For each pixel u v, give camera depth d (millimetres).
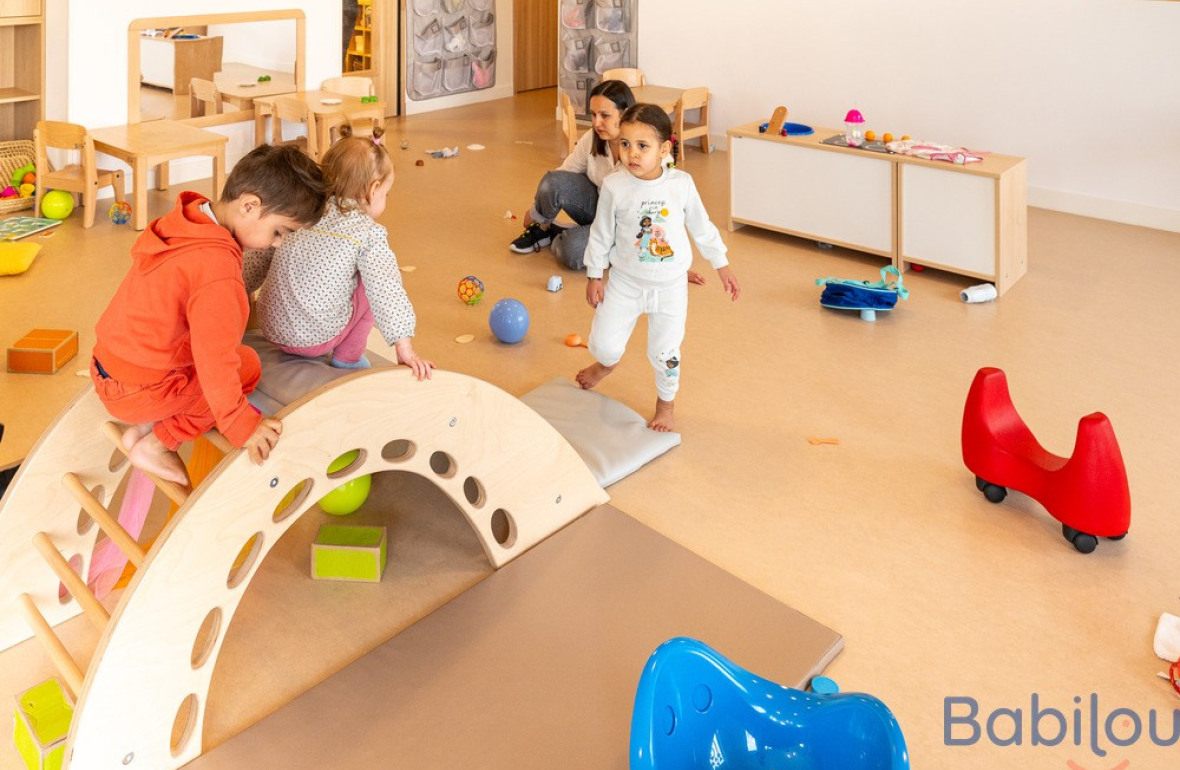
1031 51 5488
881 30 5977
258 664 2316
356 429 2229
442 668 2285
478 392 2459
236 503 2039
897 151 4645
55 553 2271
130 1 5430
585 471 2811
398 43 7535
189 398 2199
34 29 5301
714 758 1925
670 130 3012
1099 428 2627
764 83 6586
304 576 2613
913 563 2686
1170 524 2842
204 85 5922
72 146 4977
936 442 3266
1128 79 5230
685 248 3102
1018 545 2764
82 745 1896
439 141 6945
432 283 4500
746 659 2299
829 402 3514
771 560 2691
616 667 2293
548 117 7738
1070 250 5020
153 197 5582
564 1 7367
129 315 2090
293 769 2027
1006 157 4543
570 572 2600
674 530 2809
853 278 4680
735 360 3826
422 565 2664
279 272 2555
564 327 4078
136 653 1932
